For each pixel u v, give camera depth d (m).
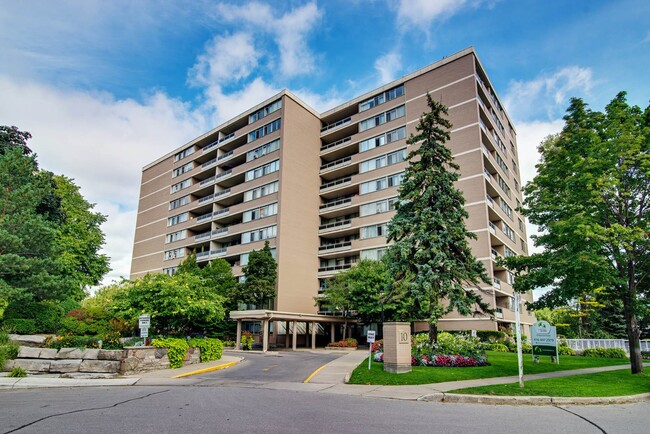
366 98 46.91
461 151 38.00
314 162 48.97
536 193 19.64
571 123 19.06
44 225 20.98
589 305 47.16
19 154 22.42
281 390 13.09
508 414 9.59
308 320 37.34
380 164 43.62
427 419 8.80
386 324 16.34
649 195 17.70
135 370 17.05
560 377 15.30
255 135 49.88
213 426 7.79
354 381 14.78
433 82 41.69
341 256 45.50
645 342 32.91
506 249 41.44
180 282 22.27
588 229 15.63
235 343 37.84
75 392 12.41
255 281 38.88
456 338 21.64
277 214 43.62
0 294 17.53
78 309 22.64
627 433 7.79
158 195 64.81
